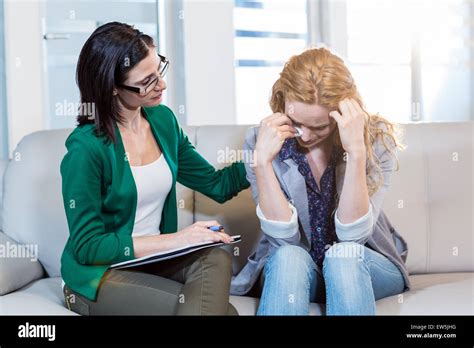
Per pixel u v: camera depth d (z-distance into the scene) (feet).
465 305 4.65
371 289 4.39
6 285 5.26
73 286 4.62
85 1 8.48
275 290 4.32
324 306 4.81
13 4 7.70
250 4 9.80
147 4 8.97
